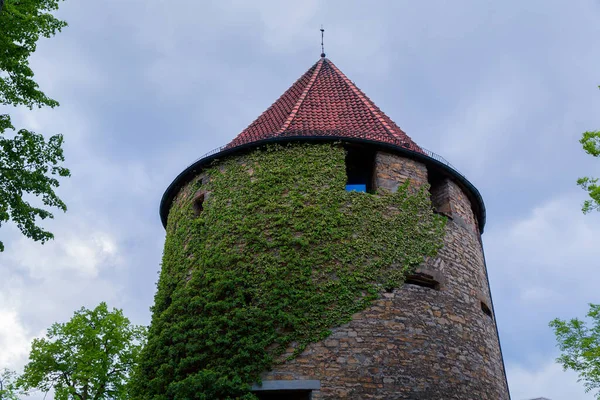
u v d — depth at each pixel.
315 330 13.15
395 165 15.99
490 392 14.66
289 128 16.52
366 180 16.55
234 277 13.89
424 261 14.86
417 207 15.54
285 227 14.35
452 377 13.69
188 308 14.15
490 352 15.51
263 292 13.62
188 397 12.58
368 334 13.27
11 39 14.41
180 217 16.66
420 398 12.93
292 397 12.93
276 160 15.41
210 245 14.88
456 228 16.42
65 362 28.52
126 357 28.84
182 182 17.47
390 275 14.16
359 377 12.73
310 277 13.73
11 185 14.64
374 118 17.70
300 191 14.90
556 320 21.86
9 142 14.90
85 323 29.83
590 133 15.23
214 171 16.23
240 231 14.60
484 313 16.30
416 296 14.21
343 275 13.84
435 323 14.15
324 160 15.31
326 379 12.62
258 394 12.90
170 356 13.68
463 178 17.34
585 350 20.86
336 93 19.22
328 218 14.47
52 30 15.46
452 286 15.14
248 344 12.92
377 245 14.42
